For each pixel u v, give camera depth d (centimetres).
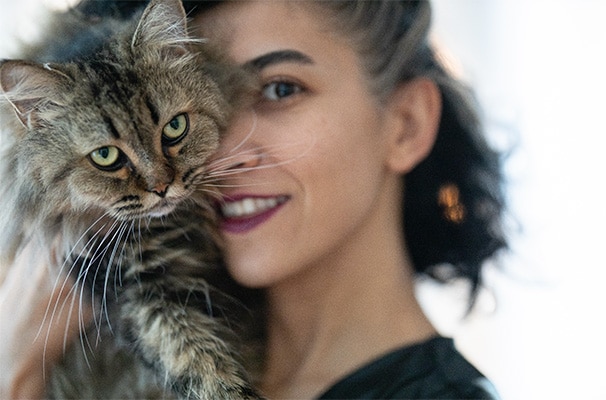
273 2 56
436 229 67
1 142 55
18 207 56
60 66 53
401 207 64
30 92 53
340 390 54
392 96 59
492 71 92
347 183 56
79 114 53
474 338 95
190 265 58
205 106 55
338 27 56
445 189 67
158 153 54
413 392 53
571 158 90
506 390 92
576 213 89
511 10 95
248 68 56
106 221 56
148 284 56
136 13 59
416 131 61
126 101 53
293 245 55
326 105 55
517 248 75
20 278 58
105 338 58
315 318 60
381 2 58
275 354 62
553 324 92
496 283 83
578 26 92
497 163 69
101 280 56
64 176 54
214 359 55
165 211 55
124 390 59
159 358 55
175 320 56
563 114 91
